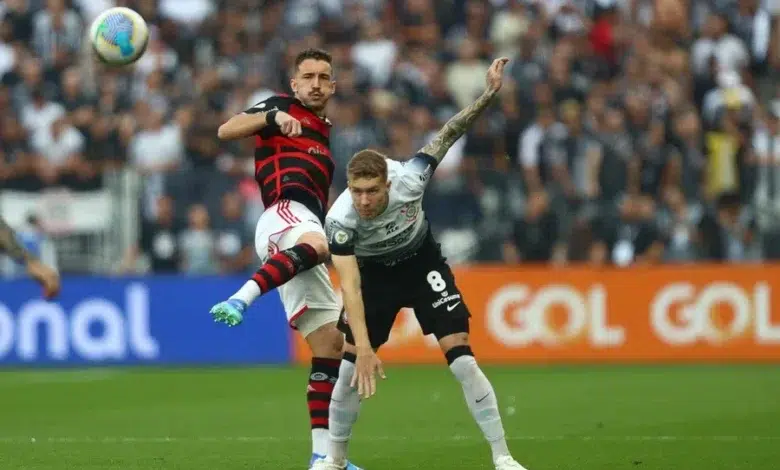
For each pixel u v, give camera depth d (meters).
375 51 52.44
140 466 21.66
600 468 21.06
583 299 41.81
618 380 36.50
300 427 27.09
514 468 18.91
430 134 47.03
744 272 41.47
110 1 55.28
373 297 19.72
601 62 51.97
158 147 46.84
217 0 56.44
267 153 21.16
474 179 43.44
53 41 53.22
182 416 29.41
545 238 42.97
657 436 25.03
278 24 54.97
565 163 44.66
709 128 47.50
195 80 51.19
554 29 52.97
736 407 29.89
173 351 42.44
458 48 51.62
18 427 27.69
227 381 37.34
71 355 42.12
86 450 23.78
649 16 54.09
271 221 20.62
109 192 42.72
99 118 48.38
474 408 19.14
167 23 54.12
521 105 47.44
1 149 47.12
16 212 42.59
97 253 42.72
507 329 41.97
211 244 43.00
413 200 19.06
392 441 24.69
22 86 50.19
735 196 43.81
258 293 19.30
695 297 41.62
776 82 52.09
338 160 46.00
